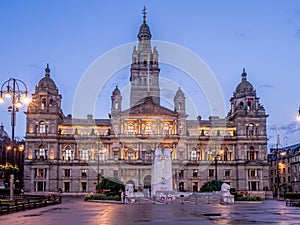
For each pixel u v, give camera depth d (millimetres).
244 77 166625
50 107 154750
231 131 162375
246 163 156125
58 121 157125
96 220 36438
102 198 87125
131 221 35188
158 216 41156
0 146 154625
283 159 168875
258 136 158625
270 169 182375
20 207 51344
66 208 57531
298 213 46625
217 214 44312
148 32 166375
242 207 61062
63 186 152625
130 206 63469
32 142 153125
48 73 160250
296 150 160625
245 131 159125
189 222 33969
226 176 157625
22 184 175625
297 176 155875
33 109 154000
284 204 73688
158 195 74875
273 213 46406
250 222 34125
